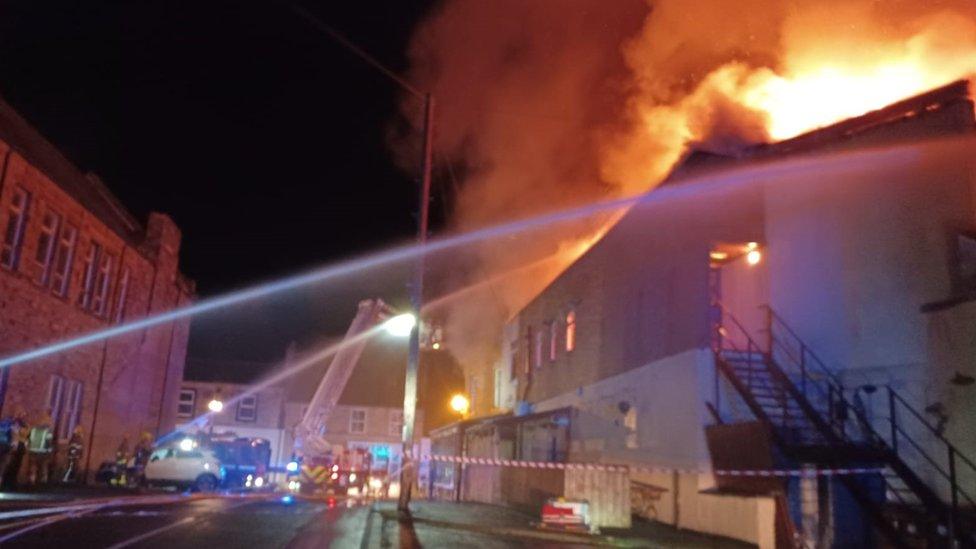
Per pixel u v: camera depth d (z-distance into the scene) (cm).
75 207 2248
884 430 1291
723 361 1480
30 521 1260
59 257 2203
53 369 2164
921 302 1274
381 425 5169
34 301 2031
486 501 2353
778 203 1551
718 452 1416
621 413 1903
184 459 2414
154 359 3048
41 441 1958
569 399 2348
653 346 1745
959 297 1206
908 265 1305
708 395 1498
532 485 1969
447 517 1623
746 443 1312
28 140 2345
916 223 1307
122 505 1655
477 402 3716
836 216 1438
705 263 1551
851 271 1394
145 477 2402
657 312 1738
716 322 1662
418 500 2475
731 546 1281
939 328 1238
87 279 2416
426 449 4338
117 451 2564
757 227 1571
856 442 1298
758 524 1252
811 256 1470
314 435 3231
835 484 1208
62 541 1038
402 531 1328
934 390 1230
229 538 1153
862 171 1410
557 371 2506
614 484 1590
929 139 1320
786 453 1234
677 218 1664
